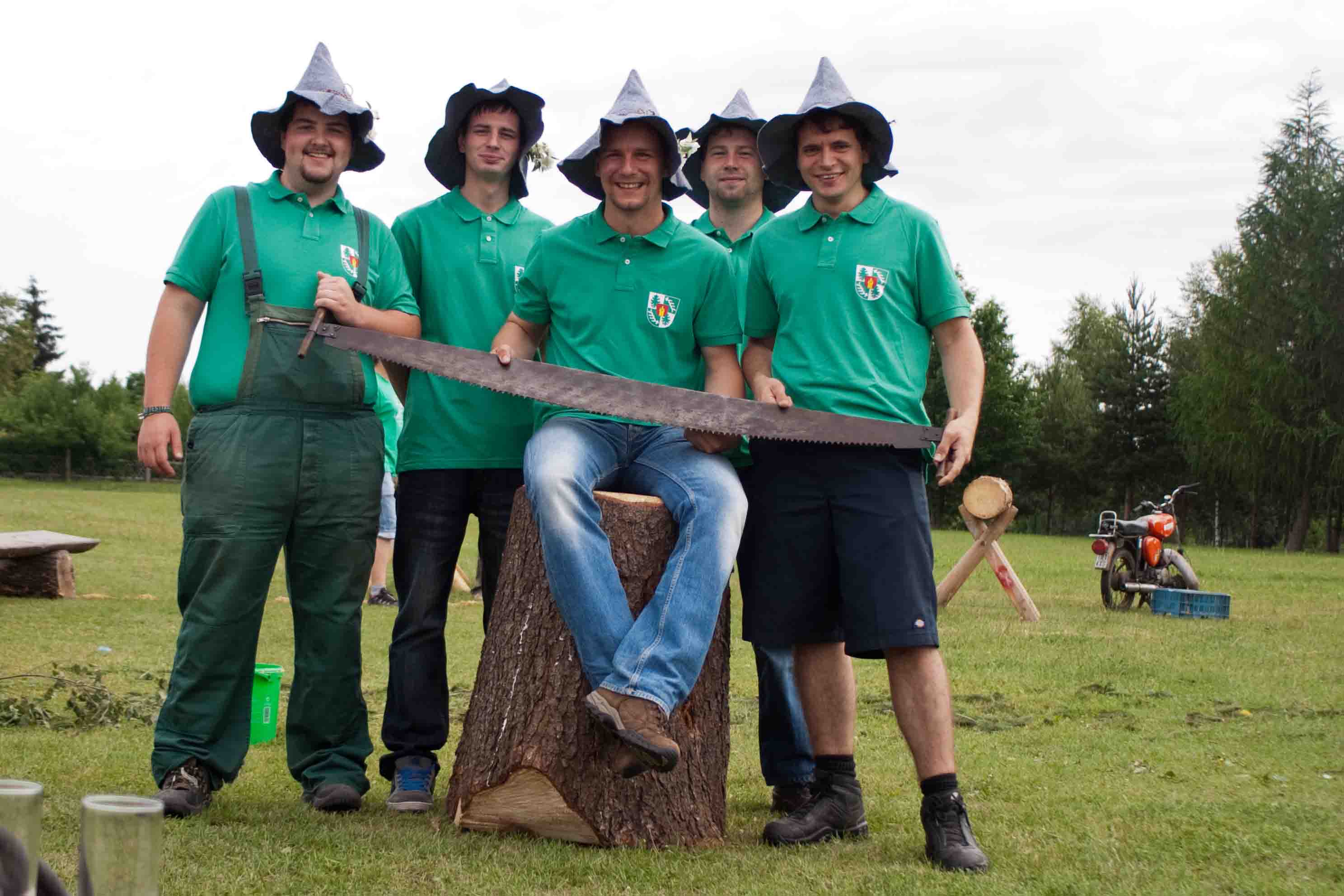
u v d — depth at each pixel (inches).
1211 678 311.7
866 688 292.0
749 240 213.0
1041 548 1080.2
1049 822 173.9
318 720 179.8
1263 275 1815.9
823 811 168.2
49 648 322.0
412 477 192.7
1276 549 1863.9
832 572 165.5
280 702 267.1
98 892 58.4
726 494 160.4
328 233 179.9
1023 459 2213.3
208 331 176.4
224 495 171.8
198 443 173.8
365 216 185.8
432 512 190.9
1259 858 155.9
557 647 161.8
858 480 160.9
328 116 176.7
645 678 149.1
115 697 238.1
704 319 177.2
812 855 158.9
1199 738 236.8
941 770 156.3
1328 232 1781.5
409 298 189.2
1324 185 1803.6
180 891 132.4
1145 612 485.4
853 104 165.2
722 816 168.4
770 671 185.0
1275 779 200.2
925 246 168.7
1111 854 156.4
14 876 53.9
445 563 191.2
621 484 172.4
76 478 2957.7
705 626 154.0
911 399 165.9
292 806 178.1
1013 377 2176.4
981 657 344.2
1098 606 503.5
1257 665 334.3
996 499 443.2
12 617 377.7
